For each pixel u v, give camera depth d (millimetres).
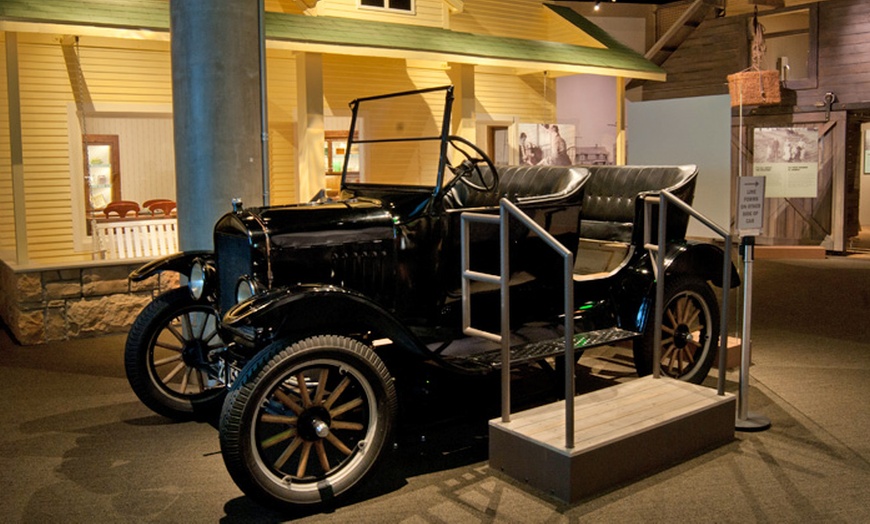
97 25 6980
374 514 3457
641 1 15062
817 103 12742
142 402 4910
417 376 4184
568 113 14625
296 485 3463
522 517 3379
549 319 4684
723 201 7371
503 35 12570
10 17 6617
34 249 8539
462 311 4203
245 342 3873
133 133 9109
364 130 5836
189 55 5254
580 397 4234
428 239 4230
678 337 5020
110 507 3568
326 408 3572
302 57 8695
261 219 3918
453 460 4051
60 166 8625
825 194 12734
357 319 3684
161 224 8609
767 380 5363
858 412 4676
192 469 4012
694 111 7508
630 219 5273
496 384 4363
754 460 3953
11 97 6844
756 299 8531
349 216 4047
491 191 4461
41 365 6023
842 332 6852
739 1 13773
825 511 3393
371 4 10320
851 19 12352
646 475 3779
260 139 5477
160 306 4738
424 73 11188
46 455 4211
